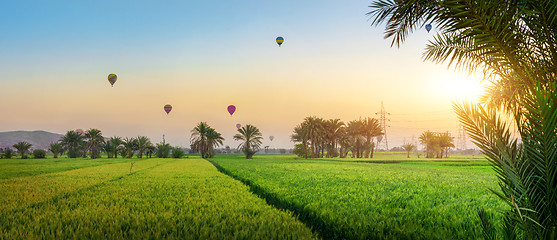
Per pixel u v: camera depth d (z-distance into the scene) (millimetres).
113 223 6840
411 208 8086
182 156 85812
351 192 11305
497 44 4430
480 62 5648
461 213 7363
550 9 3955
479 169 32125
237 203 9438
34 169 30422
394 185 13758
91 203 9812
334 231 6406
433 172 24047
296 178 17078
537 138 3621
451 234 5508
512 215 3908
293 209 9086
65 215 7887
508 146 3783
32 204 9977
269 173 21219
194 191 12492
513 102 4172
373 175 19750
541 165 3613
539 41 4305
